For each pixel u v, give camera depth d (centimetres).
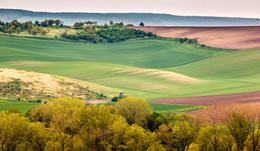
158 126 8069
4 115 6750
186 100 13388
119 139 7044
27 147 6588
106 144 6950
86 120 7338
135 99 8656
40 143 6738
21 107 10825
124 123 7200
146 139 7094
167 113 9188
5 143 6322
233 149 6369
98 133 6962
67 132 7244
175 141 7169
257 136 6159
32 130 6681
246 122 6525
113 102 13200
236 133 6550
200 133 6769
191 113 10444
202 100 13150
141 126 7838
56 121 7200
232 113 6700
